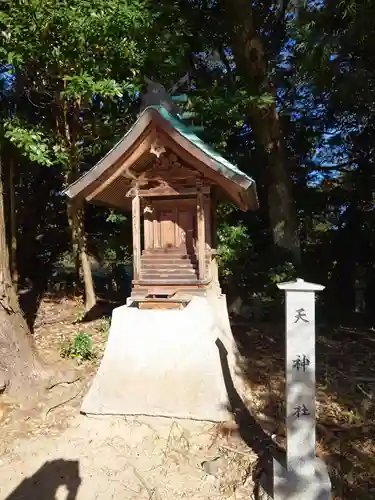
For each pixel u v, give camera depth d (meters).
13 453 3.70
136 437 3.93
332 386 5.29
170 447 3.78
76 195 4.73
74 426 4.11
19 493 3.26
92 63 6.05
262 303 9.84
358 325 9.19
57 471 3.49
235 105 7.36
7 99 8.18
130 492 3.27
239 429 4.02
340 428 4.17
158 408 4.20
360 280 11.01
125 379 4.39
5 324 4.74
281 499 2.99
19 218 11.59
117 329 4.71
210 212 5.61
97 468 3.53
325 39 7.46
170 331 4.61
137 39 6.22
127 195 4.95
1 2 5.19
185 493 3.26
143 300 4.78
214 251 5.66
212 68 9.65
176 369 4.39
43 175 11.28
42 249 12.70
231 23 8.78
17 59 5.30
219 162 4.36
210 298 5.16
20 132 5.88
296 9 8.80
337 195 11.47
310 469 3.04
